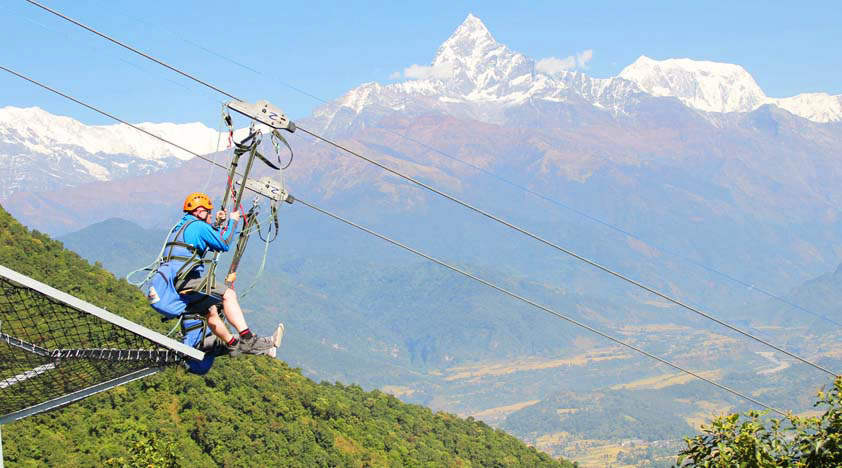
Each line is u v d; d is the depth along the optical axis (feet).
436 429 431.43
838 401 33.12
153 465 86.58
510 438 463.01
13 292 29.09
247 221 37.27
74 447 248.73
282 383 367.86
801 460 32.37
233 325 33.47
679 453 35.06
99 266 349.41
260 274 35.37
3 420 34.73
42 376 32.04
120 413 279.90
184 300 32.71
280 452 315.78
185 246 32.83
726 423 34.60
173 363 33.27
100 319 30.12
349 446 357.20
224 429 299.99
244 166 37.83
